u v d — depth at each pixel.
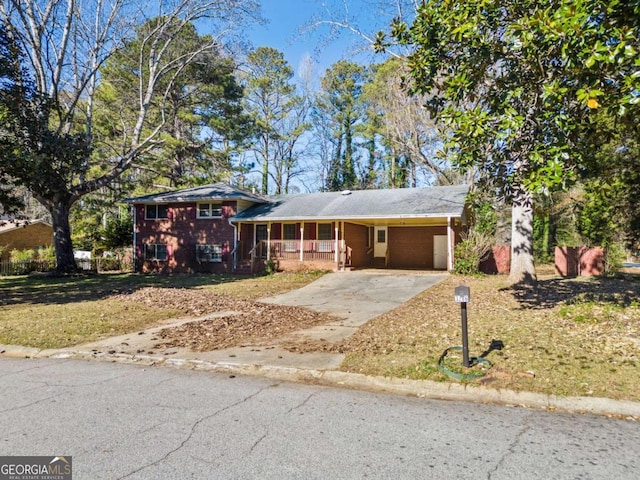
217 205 23.22
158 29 22.27
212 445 3.36
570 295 11.24
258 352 6.43
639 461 3.09
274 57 38.19
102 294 13.57
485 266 20.09
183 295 12.65
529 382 4.72
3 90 15.07
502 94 6.38
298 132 40.53
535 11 5.35
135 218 25.02
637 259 32.06
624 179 13.20
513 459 3.12
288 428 3.70
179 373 5.56
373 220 20.61
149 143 25.09
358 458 3.14
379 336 7.26
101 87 25.80
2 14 18.33
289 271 20.44
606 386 4.55
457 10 6.23
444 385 4.79
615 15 4.92
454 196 20.08
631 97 4.79
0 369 5.79
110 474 2.91
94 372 5.61
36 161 14.92
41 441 3.43
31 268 23.61
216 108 30.19
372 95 32.62
